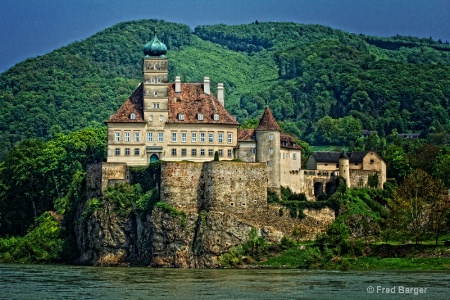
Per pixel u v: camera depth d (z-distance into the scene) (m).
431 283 183.00
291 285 182.62
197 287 181.00
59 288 179.62
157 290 176.75
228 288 179.38
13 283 187.88
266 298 165.75
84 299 165.00
